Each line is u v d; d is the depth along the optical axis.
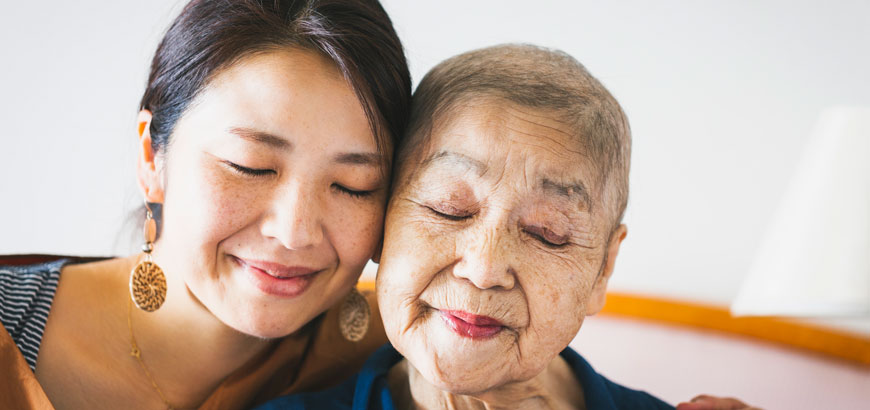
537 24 2.10
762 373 1.83
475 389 0.85
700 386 1.78
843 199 1.76
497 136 0.83
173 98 0.96
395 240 0.88
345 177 0.91
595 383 1.01
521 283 0.84
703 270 2.14
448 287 0.84
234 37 0.90
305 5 0.92
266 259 0.93
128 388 1.13
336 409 0.99
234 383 1.12
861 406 1.71
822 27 2.07
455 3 2.06
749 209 2.11
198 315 1.09
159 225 1.10
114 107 1.80
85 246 1.79
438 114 0.88
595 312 0.94
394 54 0.93
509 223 0.83
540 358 0.87
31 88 1.77
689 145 2.12
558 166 0.83
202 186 0.91
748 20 2.09
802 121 2.09
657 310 2.06
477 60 0.90
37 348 1.11
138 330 1.14
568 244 0.86
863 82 2.07
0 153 1.76
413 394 0.96
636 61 2.11
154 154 1.03
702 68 2.11
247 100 0.88
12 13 1.75
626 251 2.17
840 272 1.73
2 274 1.15
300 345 1.18
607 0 2.10
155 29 1.78
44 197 1.78
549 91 0.85
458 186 0.84
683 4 2.09
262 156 0.89
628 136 0.92
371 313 1.27
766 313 1.81
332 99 0.88
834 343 1.92
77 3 1.77
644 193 2.15
